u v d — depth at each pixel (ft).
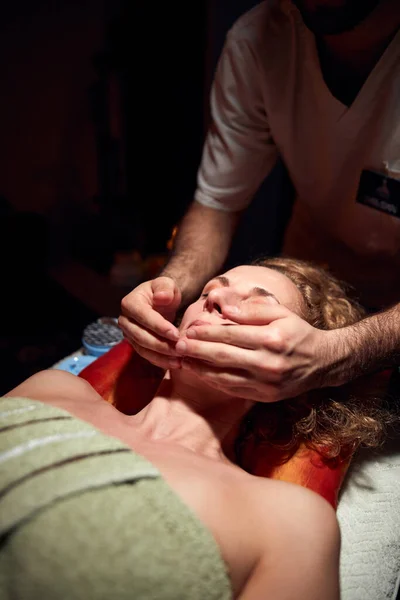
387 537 3.63
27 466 2.46
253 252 7.89
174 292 3.79
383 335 3.49
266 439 3.87
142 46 9.13
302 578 2.74
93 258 11.35
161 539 2.38
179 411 3.58
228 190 4.88
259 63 4.34
